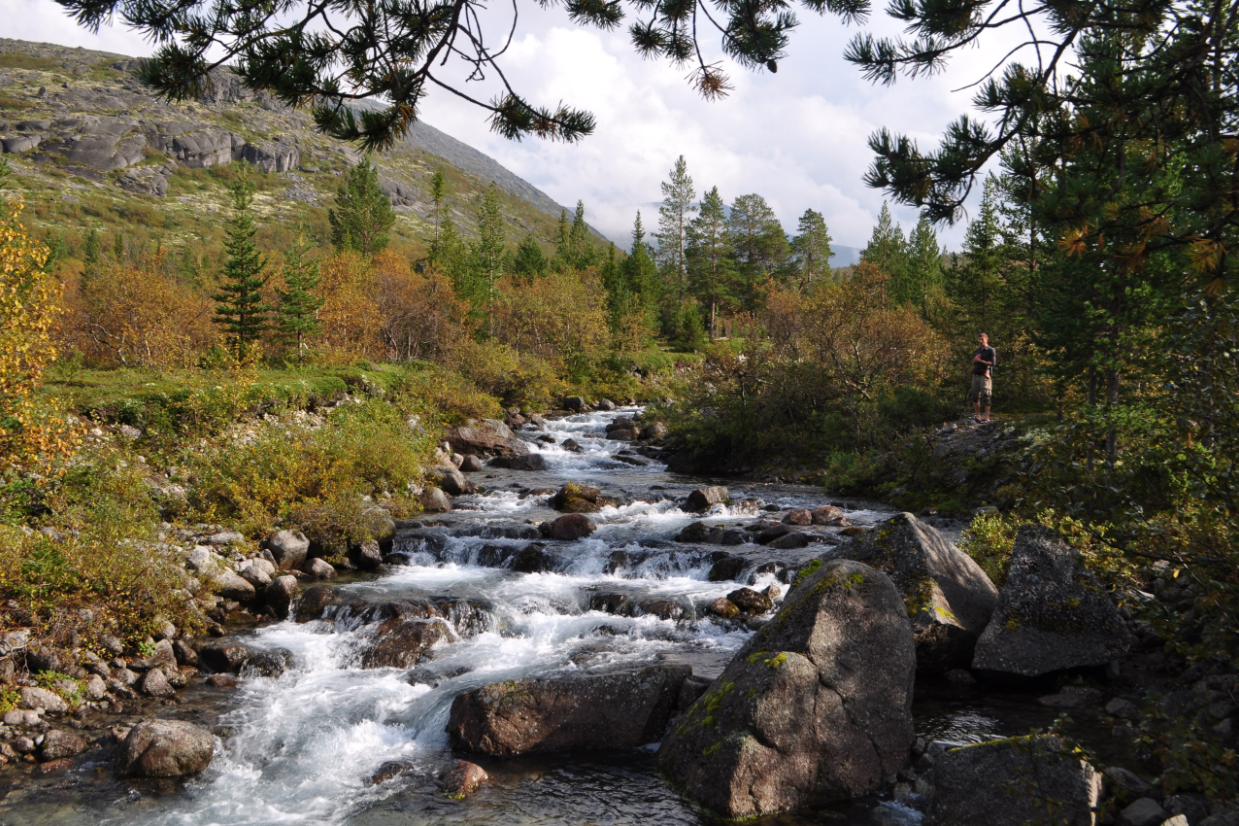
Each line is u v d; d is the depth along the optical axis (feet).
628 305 213.25
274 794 22.45
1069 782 17.74
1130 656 27.81
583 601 38.86
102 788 22.68
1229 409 17.67
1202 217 19.70
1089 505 20.57
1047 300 60.44
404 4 17.72
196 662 32.17
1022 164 21.22
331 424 66.03
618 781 22.57
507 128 19.36
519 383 134.41
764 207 322.75
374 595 39.73
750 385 89.61
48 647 29.07
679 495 67.46
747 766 20.51
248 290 101.86
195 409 58.49
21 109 590.55
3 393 34.78
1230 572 17.33
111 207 492.54
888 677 22.90
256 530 46.73
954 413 80.79
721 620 35.86
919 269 198.08
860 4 22.20
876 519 55.77
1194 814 17.24
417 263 216.95
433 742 25.71
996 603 30.63
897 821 19.95
